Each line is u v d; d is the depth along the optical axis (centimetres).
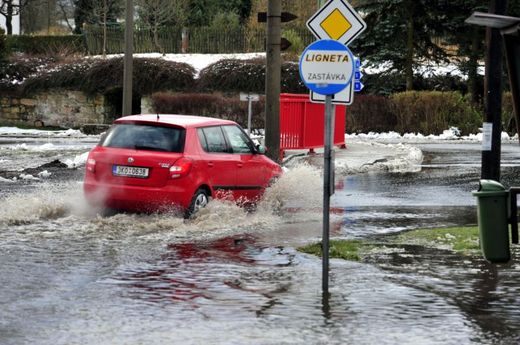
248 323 1187
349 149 4919
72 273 1498
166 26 9238
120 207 2114
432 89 7912
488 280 1491
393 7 7519
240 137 2370
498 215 1042
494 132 1991
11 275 1474
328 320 1211
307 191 2578
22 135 6397
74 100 7669
